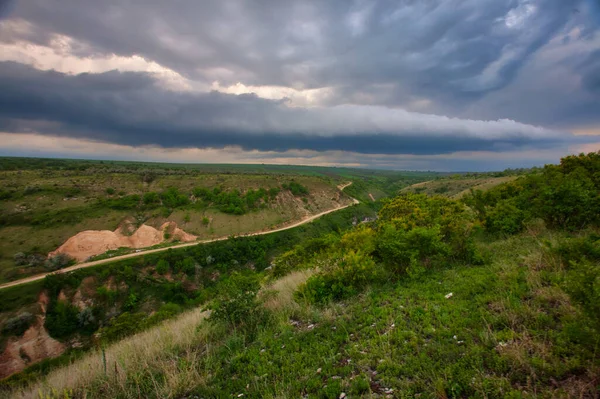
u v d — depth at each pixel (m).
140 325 12.79
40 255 51.75
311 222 81.62
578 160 14.62
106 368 5.50
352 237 12.12
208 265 57.44
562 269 5.93
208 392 4.29
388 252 8.18
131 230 65.88
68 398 4.78
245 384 4.35
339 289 7.55
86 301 43.09
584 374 3.09
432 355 3.99
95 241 58.69
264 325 6.55
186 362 5.18
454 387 3.23
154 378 4.97
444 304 5.61
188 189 88.06
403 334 4.69
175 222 71.81
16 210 60.22
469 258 8.41
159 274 51.94
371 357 4.27
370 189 152.75
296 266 15.94
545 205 10.03
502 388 3.08
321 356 4.66
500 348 3.79
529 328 4.13
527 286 5.55
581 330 3.37
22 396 5.57
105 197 74.19
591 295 3.43
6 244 52.00
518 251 8.29
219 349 5.70
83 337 38.84
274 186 99.62
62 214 62.50
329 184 117.75
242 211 80.81
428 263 8.52
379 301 6.53
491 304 5.21
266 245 65.88
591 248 5.95
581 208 9.11
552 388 3.01
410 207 15.36
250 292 7.04
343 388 3.74
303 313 6.75
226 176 106.88
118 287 47.06
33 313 38.22
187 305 46.22
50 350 36.03
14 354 34.16
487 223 12.01
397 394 3.38
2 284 43.50
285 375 4.34
